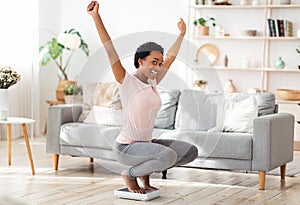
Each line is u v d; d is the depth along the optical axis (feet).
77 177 17.37
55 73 28.73
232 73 26.58
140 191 14.66
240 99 18.65
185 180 17.30
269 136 16.35
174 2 27.09
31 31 26.81
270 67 26.03
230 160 16.89
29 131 27.12
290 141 18.07
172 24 27.17
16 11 26.03
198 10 26.96
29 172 17.98
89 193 15.24
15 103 26.21
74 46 23.70
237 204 14.43
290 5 24.85
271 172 19.04
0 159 20.21
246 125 18.06
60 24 28.68
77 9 28.45
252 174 18.57
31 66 26.89
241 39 26.37
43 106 28.43
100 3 28.12
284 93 24.63
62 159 20.52
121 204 14.08
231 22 26.48
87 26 28.37
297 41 25.54
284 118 17.49
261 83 26.13
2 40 25.39
